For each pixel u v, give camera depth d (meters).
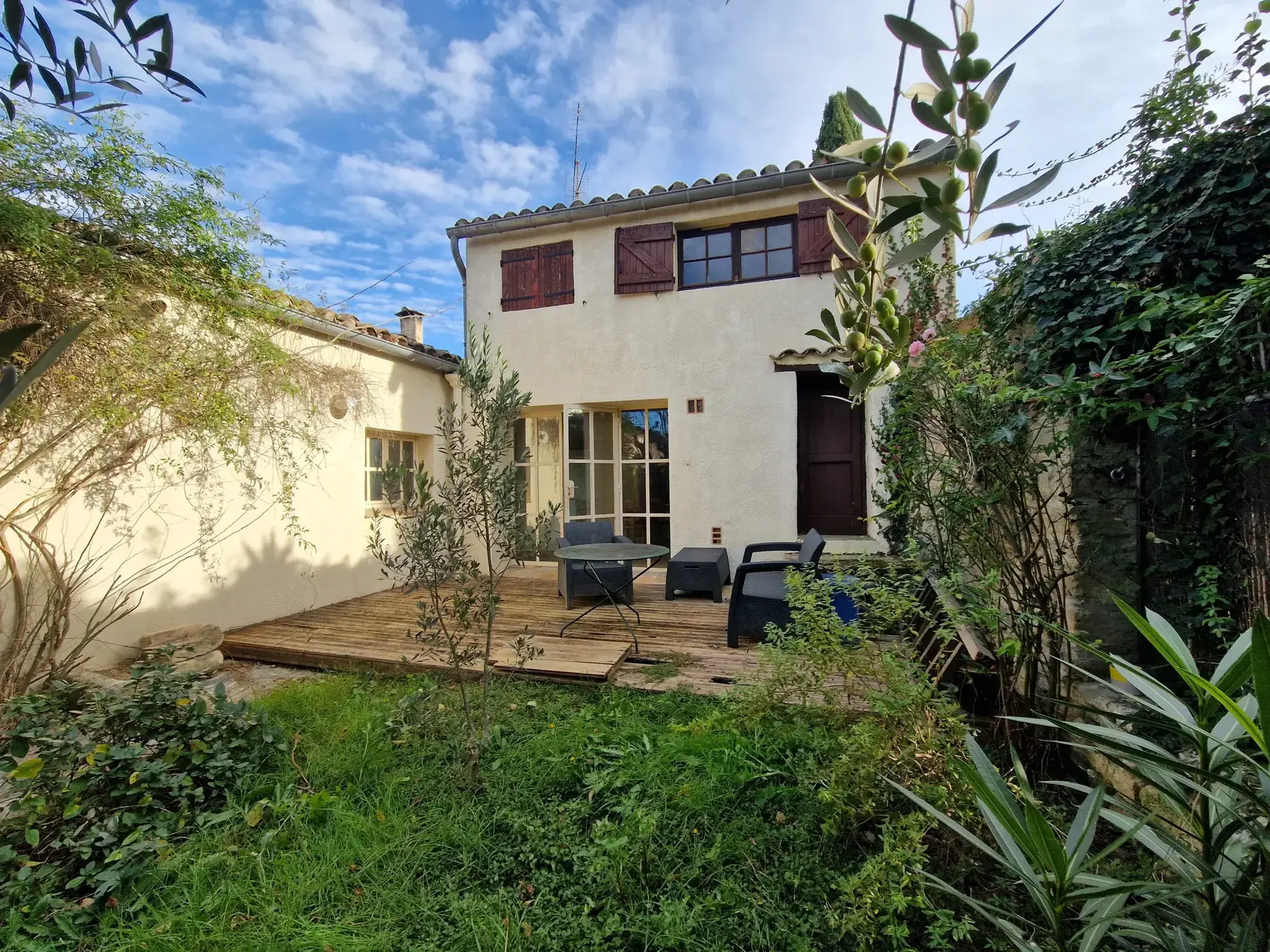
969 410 2.31
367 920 1.67
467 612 2.61
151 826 1.98
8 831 1.84
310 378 5.01
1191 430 1.99
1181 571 2.16
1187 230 2.10
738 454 6.15
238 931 1.62
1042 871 1.11
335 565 5.37
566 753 2.42
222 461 4.31
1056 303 2.42
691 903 1.70
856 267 0.80
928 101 0.70
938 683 2.44
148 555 3.84
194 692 2.53
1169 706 1.15
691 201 6.07
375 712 2.83
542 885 1.79
